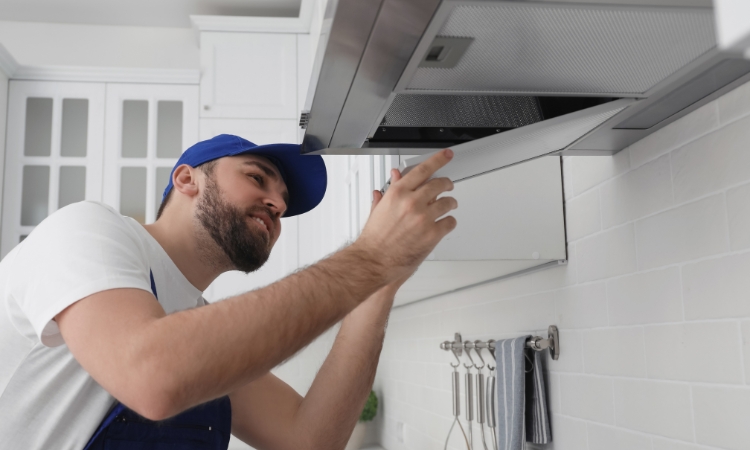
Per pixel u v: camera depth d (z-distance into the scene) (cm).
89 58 321
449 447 204
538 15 60
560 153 116
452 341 195
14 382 93
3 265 95
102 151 282
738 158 88
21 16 315
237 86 291
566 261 133
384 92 77
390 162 133
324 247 263
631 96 88
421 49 65
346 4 57
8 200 275
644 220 109
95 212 89
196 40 325
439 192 81
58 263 78
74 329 73
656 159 106
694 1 59
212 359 68
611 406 116
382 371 306
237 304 71
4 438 94
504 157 102
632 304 111
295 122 289
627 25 64
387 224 79
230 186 113
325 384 124
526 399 140
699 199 96
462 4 57
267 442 126
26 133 282
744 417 86
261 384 129
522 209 132
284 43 296
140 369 67
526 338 138
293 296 73
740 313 88
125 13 314
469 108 91
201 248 114
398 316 278
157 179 286
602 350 120
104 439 100
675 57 74
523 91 81
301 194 134
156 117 290
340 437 125
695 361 96
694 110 97
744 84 87
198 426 109
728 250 90
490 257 129
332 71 71
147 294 77
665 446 102
